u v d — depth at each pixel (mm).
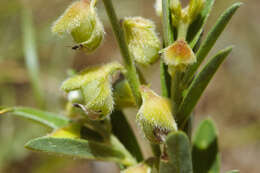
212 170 179
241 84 419
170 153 150
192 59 148
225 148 390
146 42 162
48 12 319
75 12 153
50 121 181
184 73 157
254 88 417
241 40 438
